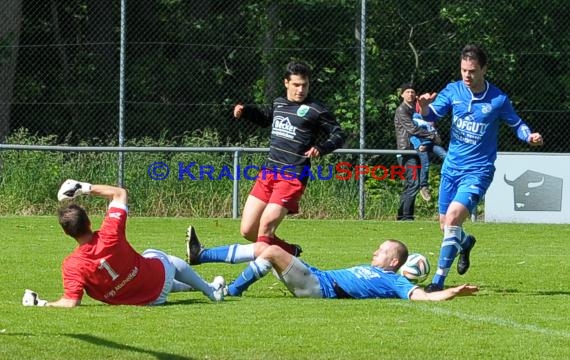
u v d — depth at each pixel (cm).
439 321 1702
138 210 3822
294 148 2114
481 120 2070
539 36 4697
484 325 1670
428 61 4600
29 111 4816
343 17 4719
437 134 3675
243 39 4853
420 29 4653
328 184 3856
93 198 3800
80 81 4869
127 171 3838
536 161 3722
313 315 1745
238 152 3738
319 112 2114
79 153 3856
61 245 2881
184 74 4816
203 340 1517
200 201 3844
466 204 2058
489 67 4662
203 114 4625
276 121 2134
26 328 1588
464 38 4647
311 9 4741
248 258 2042
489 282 2292
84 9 4944
